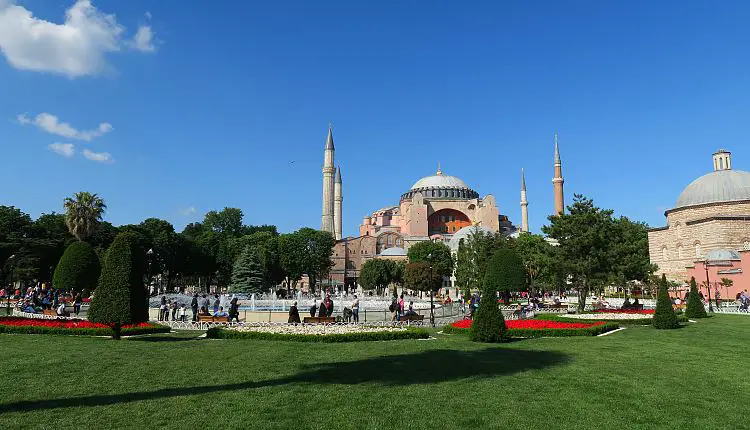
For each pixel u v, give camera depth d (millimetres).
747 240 61656
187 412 10070
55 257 64438
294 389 12023
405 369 14648
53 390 11867
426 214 130500
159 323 29969
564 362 16094
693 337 23250
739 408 10719
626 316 32781
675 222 69812
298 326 25688
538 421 9734
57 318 29797
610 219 41625
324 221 127875
